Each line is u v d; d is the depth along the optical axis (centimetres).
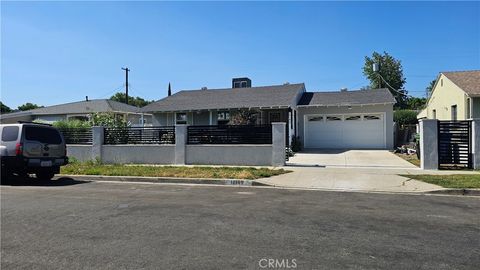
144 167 1545
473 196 975
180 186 1177
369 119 2489
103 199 924
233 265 470
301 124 2612
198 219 706
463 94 1958
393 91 6031
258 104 2419
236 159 1642
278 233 611
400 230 631
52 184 1227
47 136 1300
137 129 1811
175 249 532
